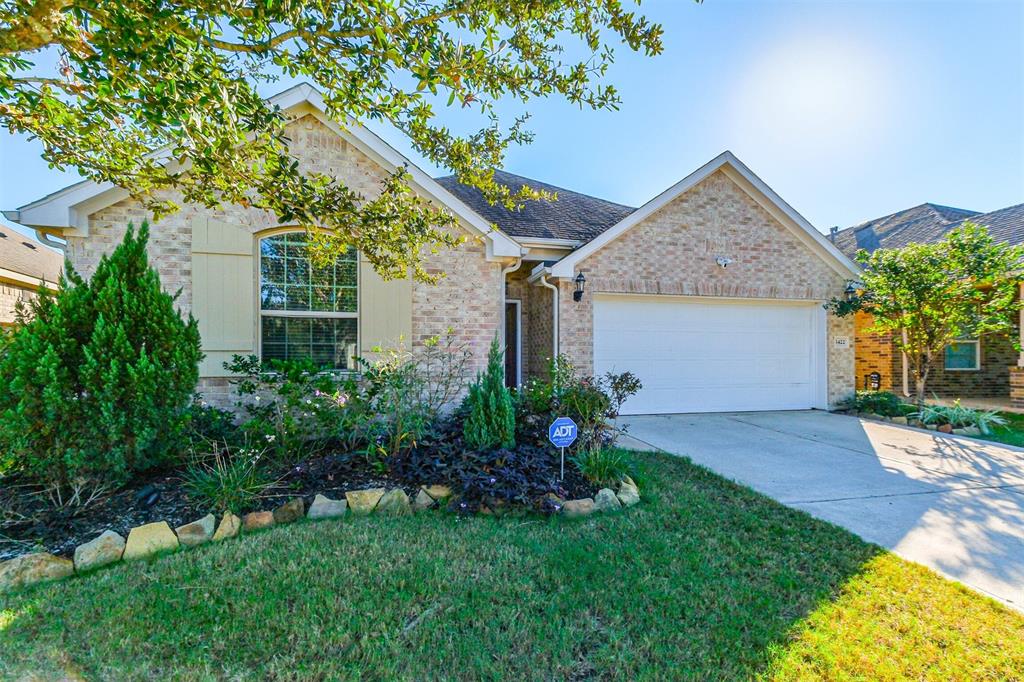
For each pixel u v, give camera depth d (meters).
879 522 4.43
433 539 3.78
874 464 6.46
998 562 3.67
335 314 7.30
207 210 6.70
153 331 4.47
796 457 6.79
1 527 3.63
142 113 2.64
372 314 7.30
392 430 5.59
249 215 6.83
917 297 9.34
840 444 7.62
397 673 2.36
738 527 4.20
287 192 3.88
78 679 2.29
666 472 5.86
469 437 5.31
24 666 2.37
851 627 2.80
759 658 2.52
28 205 5.94
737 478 5.75
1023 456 6.93
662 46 3.45
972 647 2.65
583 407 5.80
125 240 4.53
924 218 15.64
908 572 3.45
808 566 3.52
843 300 10.90
